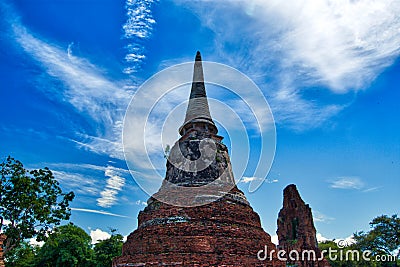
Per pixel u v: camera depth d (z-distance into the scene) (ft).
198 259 73.00
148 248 77.82
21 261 209.05
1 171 124.36
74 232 225.15
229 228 81.41
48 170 133.59
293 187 126.82
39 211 123.03
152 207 90.43
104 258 222.28
